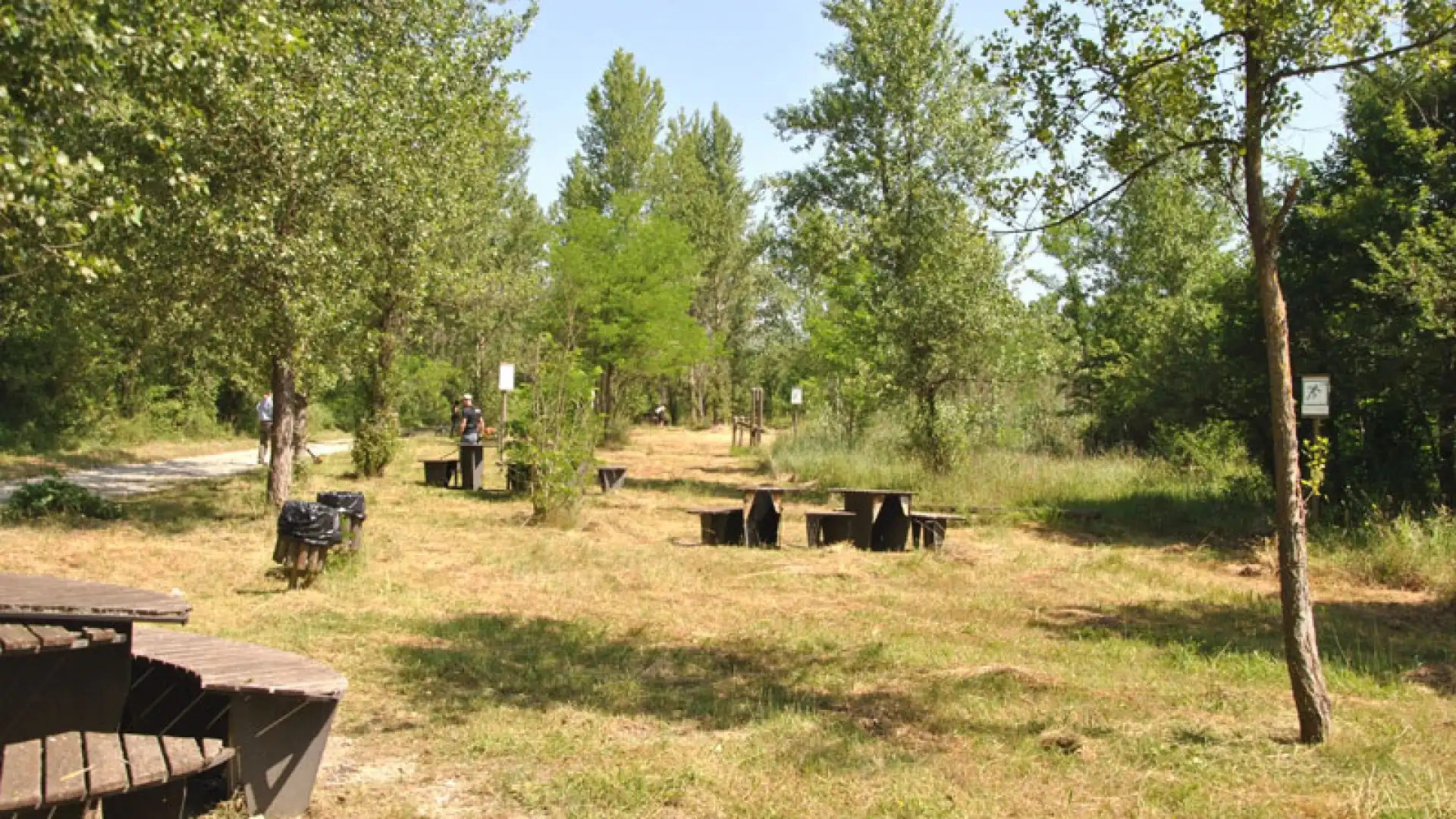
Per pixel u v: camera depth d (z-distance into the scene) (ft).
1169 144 22.63
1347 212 51.01
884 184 78.28
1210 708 22.80
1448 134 48.19
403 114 49.19
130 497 58.70
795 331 189.88
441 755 18.51
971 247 69.05
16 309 71.97
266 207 42.88
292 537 33.40
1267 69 20.72
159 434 108.99
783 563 42.70
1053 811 16.30
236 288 44.70
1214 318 63.31
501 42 61.41
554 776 17.52
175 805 14.12
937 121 74.84
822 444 93.66
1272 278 20.61
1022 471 72.59
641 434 165.68
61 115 24.88
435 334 136.46
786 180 84.69
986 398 78.02
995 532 53.42
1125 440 94.43
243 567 36.88
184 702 17.31
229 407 129.29
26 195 22.33
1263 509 56.59
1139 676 25.62
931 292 69.62
